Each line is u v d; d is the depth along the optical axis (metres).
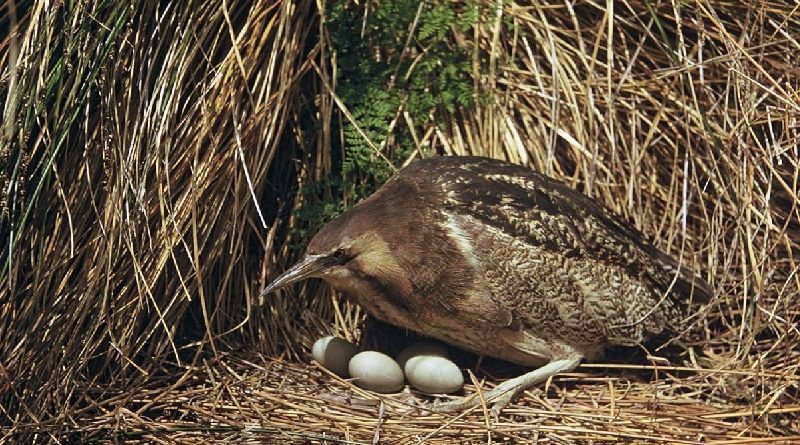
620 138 10.84
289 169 10.53
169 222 9.41
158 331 9.61
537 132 10.93
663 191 10.88
